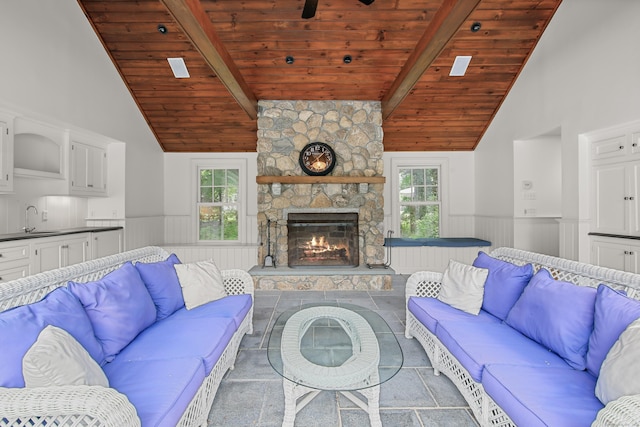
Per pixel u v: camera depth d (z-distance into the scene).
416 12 3.22
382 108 4.46
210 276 2.42
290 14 3.21
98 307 1.56
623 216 3.01
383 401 1.80
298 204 4.38
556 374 1.37
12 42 2.62
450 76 4.11
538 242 4.50
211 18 3.24
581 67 3.26
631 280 1.56
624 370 1.08
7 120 2.80
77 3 3.28
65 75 3.17
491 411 1.44
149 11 3.29
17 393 0.91
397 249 5.14
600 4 3.02
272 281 4.11
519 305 1.86
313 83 4.12
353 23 3.33
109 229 3.95
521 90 4.17
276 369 1.52
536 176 4.48
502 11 3.38
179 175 5.50
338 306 2.39
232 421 1.63
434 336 2.07
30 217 3.44
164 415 1.13
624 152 2.98
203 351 1.58
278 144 4.41
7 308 1.39
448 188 5.61
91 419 0.91
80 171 3.74
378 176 4.37
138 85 4.17
